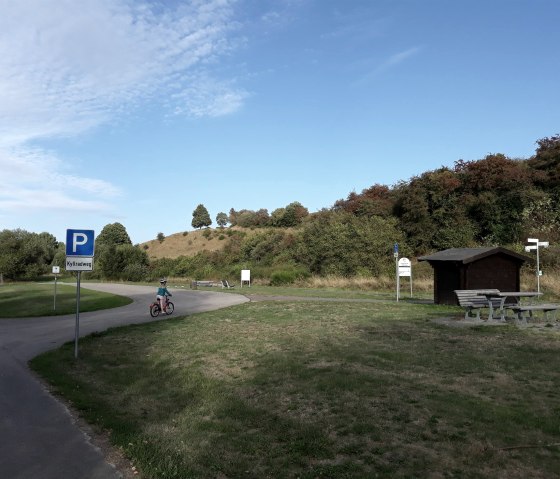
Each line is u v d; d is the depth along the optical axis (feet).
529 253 104.88
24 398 25.86
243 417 21.36
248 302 76.54
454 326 43.80
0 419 22.09
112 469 16.17
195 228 325.62
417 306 63.05
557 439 17.42
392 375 26.73
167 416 22.44
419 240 142.72
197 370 30.89
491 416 19.74
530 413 20.01
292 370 29.01
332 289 111.34
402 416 20.13
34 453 17.76
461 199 143.74
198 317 59.77
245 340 40.83
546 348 33.17
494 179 139.85
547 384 24.36
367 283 112.88
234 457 16.96
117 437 19.04
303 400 23.17
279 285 132.46
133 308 77.87
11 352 41.24
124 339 45.34
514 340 36.45
